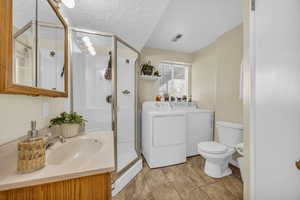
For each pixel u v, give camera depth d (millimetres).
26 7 703
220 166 1675
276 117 624
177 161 2035
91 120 2000
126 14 1466
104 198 541
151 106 2527
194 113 2334
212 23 1922
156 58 2832
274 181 631
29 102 841
